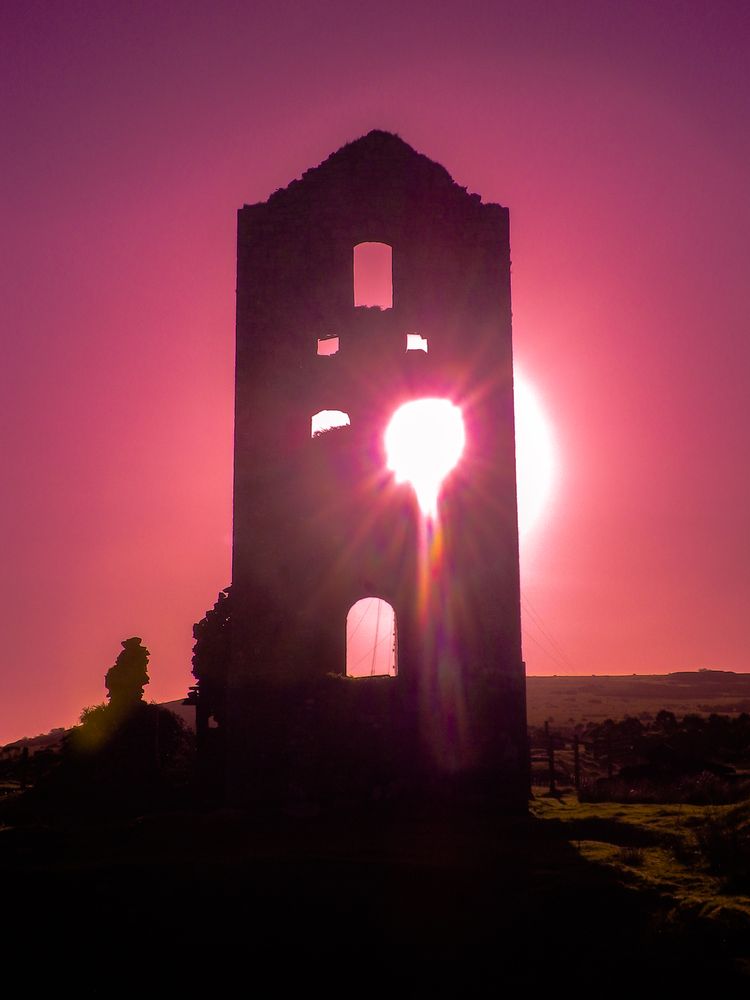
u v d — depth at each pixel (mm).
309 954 21672
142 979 21609
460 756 33594
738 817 26156
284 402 36031
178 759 43406
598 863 24250
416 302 36500
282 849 27250
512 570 34938
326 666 34688
